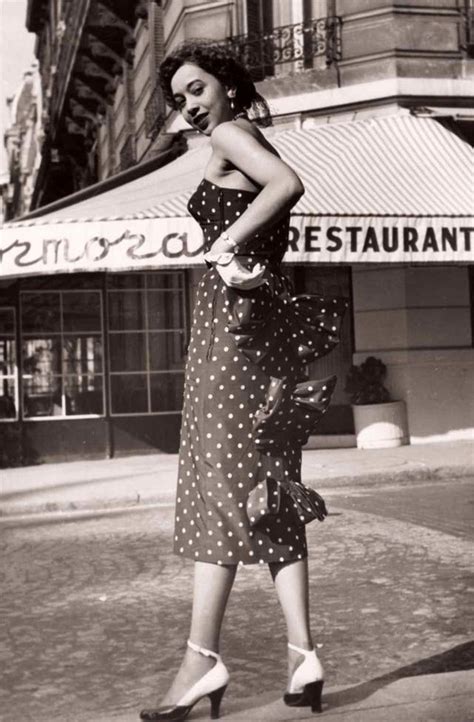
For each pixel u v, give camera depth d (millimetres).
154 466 13578
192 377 3418
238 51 15836
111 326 15266
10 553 7879
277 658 4680
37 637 5199
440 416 15086
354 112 15453
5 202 70062
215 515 3318
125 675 4480
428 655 4574
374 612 5430
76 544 8156
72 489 11250
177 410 15477
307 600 3395
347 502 9766
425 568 6480
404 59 15164
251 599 5883
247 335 3246
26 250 13469
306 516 3373
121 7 21656
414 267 15078
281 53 15734
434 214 13461
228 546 3299
